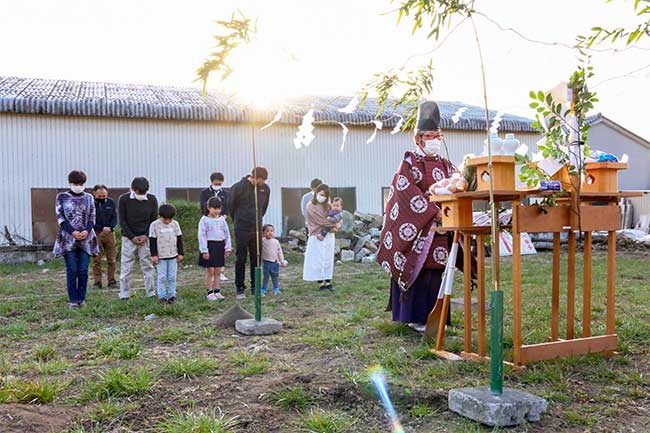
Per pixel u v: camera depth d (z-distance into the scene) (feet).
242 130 59.52
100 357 15.29
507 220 14.53
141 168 56.44
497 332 10.59
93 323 20.61
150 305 23.62
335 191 63.16
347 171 63.72
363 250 45.27
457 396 10.77
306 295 26.89
